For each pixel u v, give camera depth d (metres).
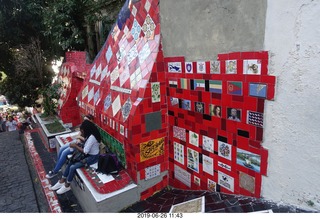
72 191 4.59
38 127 8.34
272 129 2.42
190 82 3.33
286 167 2.36
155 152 3.83
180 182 3.83
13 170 5.62
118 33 5.07
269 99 2.39
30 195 4.54
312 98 2.07
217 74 2.90
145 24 4.09
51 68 11.17
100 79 5.24
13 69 11.16
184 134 3.60
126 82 4.14
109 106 4.43
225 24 2.71
